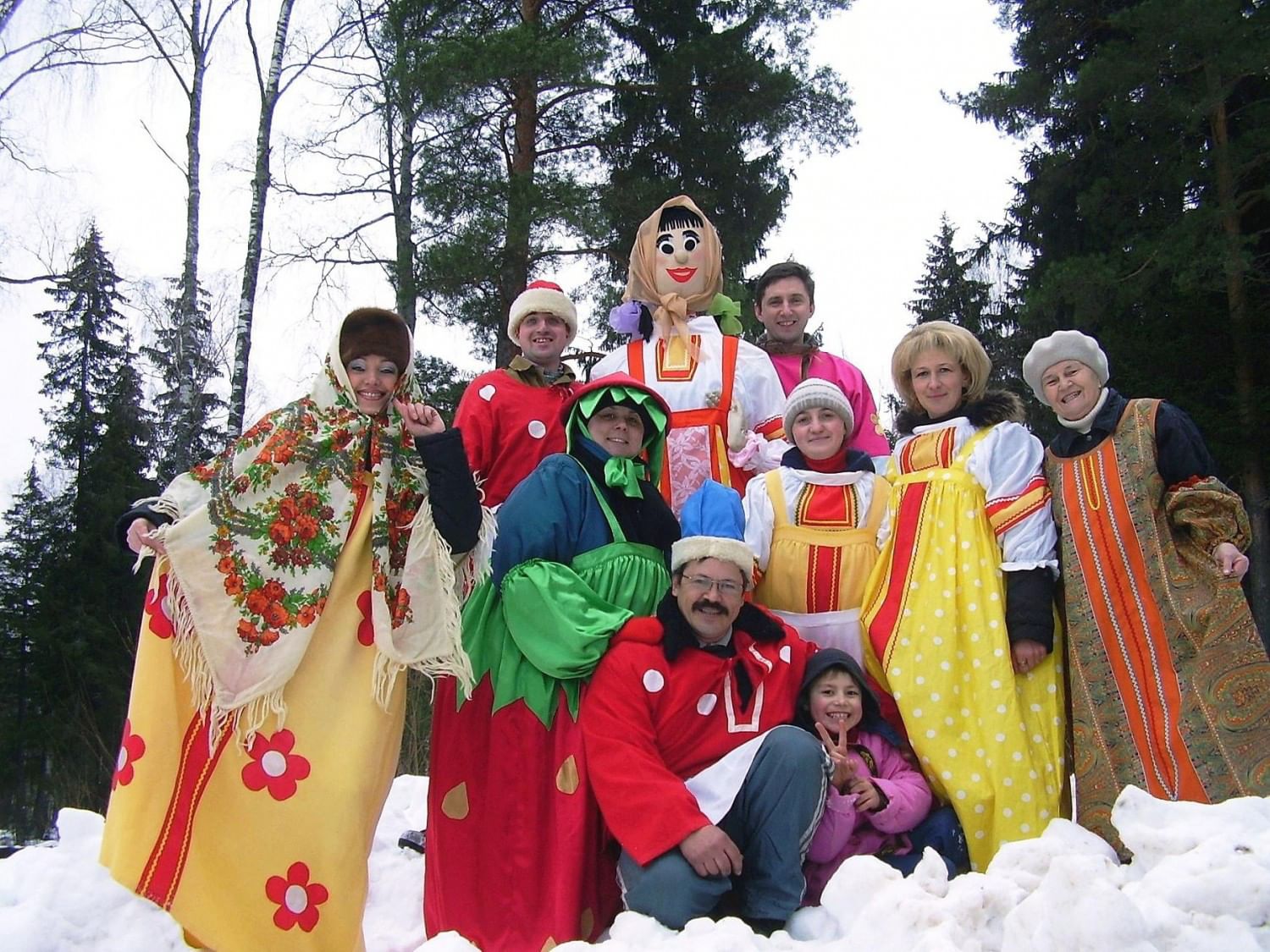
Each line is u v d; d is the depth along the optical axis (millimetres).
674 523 3896
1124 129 17375
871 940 2760
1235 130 17297
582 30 14852
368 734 3229
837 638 3861
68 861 3496
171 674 3182
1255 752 3297
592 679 3486
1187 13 15336
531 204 13328
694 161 15273
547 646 3469
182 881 3023
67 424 24000
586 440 3900
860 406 5152
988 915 2668
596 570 3664
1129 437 3670
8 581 20734
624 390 3877
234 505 3320
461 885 3365
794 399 4031
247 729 3166
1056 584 3855
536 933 3277
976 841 3465
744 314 14258
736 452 4711
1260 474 15930
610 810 3252
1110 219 17578
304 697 3252
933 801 3629
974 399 4090
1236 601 3418
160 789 3082
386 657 3279
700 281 5289
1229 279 16125
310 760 3186
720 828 3207
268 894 3062
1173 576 3527
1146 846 2830
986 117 18703
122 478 21094
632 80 15594
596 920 3396
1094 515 3656
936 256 30297
